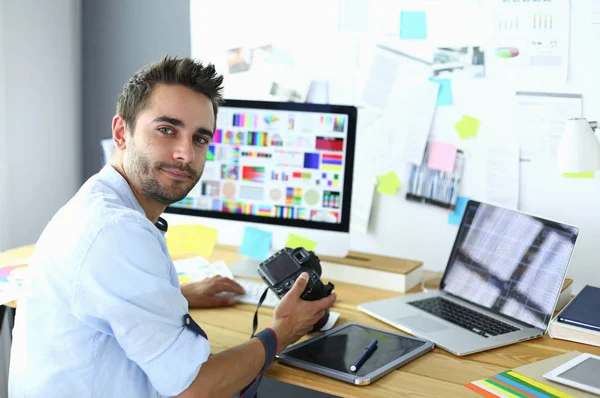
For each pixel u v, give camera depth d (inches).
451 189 74.7
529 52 69.4
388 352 52.2
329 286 56.7
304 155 70.3
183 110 46.5
